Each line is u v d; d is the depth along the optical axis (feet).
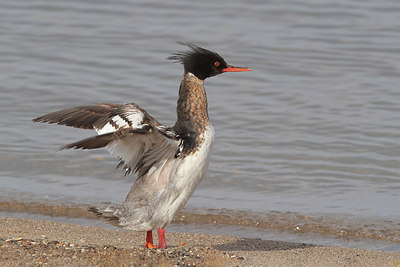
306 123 62.13
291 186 50.98
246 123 62.23
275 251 37.47
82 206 46.91
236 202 48.06
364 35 84.94
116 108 33.17
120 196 49.06
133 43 82.84
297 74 73.87
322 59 77.82
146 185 32.65
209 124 33.78
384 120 62.44
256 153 56.44
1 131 59.11
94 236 39.24
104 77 72.33
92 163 54.24
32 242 35.12
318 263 35.29
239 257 35.58
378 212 46.37
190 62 34.99
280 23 89.71
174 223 44.42
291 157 55.77
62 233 39.47
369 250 38.52
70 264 30.66
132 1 98.43
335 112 64.18
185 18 91.66
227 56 78.64
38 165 53.62
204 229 43.42
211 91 69.51
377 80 71.87
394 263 35.37
